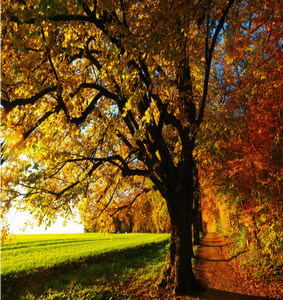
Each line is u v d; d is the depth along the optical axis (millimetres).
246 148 10711
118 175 11422
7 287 12711
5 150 6258
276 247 10305
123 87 5559
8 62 6199
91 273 13766
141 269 13273
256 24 7621
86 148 9945
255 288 8781
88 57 7871
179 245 8961
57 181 10406
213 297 7969
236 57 8367
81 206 11406
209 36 7324
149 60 4645
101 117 8508
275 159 9977
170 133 10773
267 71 8719
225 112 11750
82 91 8758
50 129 9289
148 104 7980
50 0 3414
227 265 13859
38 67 6375
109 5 4676
